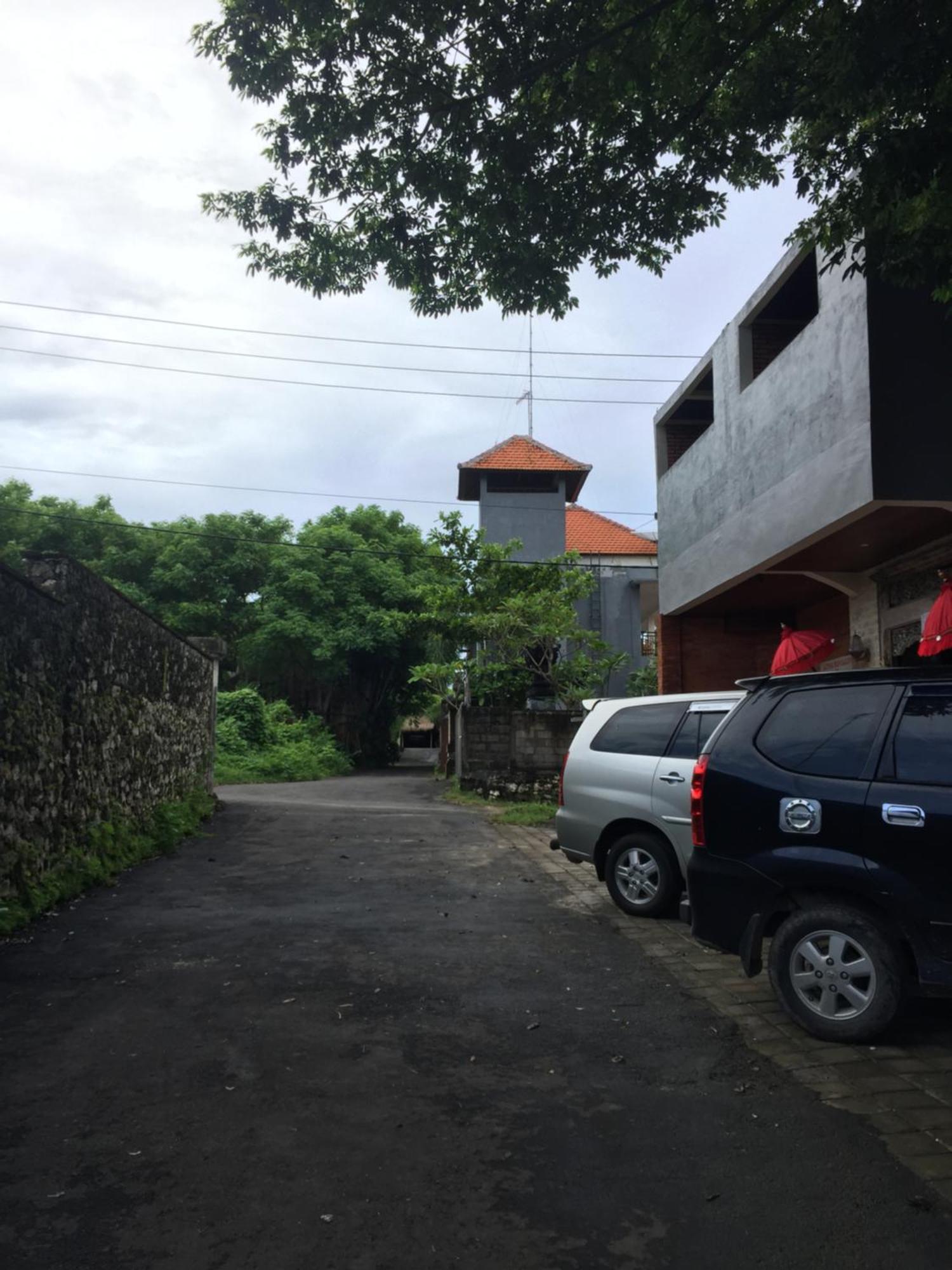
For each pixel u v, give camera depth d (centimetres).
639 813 797
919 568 1045
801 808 504
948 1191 332
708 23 647
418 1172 343
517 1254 292
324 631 3709
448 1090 420
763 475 1114
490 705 2327
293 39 674
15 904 746
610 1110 400
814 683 533
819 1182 338
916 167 621
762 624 1516
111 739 1062
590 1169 347
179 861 1084
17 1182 335
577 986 589
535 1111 398
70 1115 390
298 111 702
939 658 998
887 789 481
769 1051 473
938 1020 518
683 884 774
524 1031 502
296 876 980
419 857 1124
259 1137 371
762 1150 363
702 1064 456
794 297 1152
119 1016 520
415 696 4391
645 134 712
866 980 482
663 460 1588
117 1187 331
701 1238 301
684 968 632
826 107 670
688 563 1386
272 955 654
